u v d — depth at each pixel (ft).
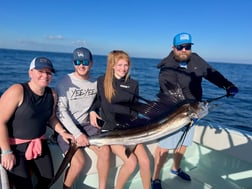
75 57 8.68
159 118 7.73
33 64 6.91
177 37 9.22
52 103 7.61
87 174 8.40
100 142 7.78
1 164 6.57
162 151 9.31
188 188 9.52
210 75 9.61
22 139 7.08
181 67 9.41
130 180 9.73
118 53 8.78
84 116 9.13
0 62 119.34
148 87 54.03
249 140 9.10
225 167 10.29
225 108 34.24
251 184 9.41
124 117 8.58
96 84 9.37
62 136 8.02
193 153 11.34
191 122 7.57
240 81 84.69
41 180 7.48
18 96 6.72
